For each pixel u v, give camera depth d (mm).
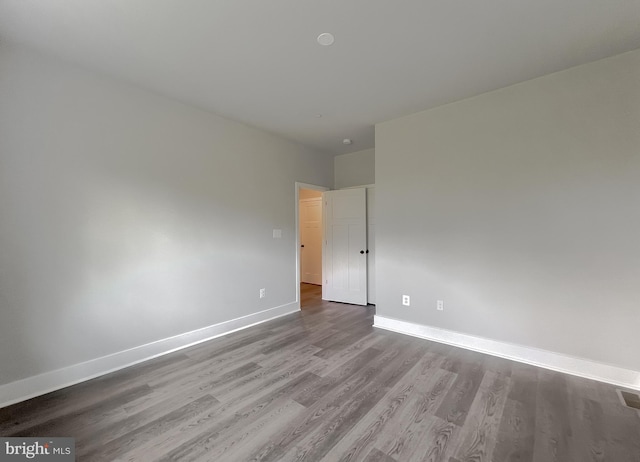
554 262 2539
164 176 2922
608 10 1791
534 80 2625
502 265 2797
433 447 1617
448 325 3119
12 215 2062
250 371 2504
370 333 3441
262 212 3965
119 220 2600
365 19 1868
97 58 2275
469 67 2439
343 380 2342
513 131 2734
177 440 1675
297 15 1827
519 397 2096
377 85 2736
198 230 3207
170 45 2125
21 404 2020
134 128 2705
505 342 2770
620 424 1801
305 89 2814
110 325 2531
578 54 2268
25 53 2125
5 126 2039
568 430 1753
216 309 3373
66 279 2299
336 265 5059
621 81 2266
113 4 1704
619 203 2281
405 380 2336
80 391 2193
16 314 2076
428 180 3264
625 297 2264
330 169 5254
